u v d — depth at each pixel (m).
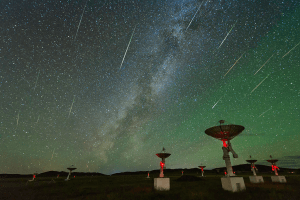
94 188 26.08
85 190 24.00
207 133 21.28
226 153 19.02
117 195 17.36
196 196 14.84
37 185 38.38
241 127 19.30
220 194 15.27
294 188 18.66
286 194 14.87
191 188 20.72
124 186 27.70
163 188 19.66
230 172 17.89
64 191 23.86
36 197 19.77
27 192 24.91
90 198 17.06
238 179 17.19
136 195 16.94
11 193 23.84
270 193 15.34
